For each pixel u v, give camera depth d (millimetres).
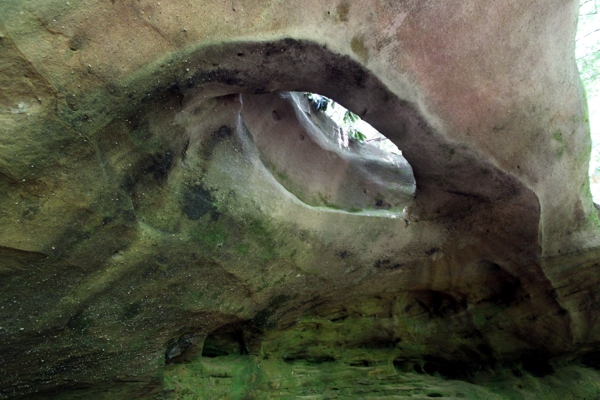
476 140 1721
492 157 1779
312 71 1455
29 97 1119
